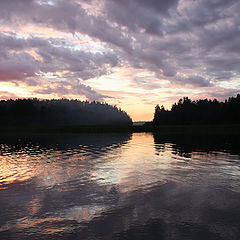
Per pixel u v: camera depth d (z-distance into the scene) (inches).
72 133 2445.9
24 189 403.2
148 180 455.2
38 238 237.0
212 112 4975.4
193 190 389.7
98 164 625.3
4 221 276.8
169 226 260.4
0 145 1244.5
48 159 721.0
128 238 235.1
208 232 246.1
